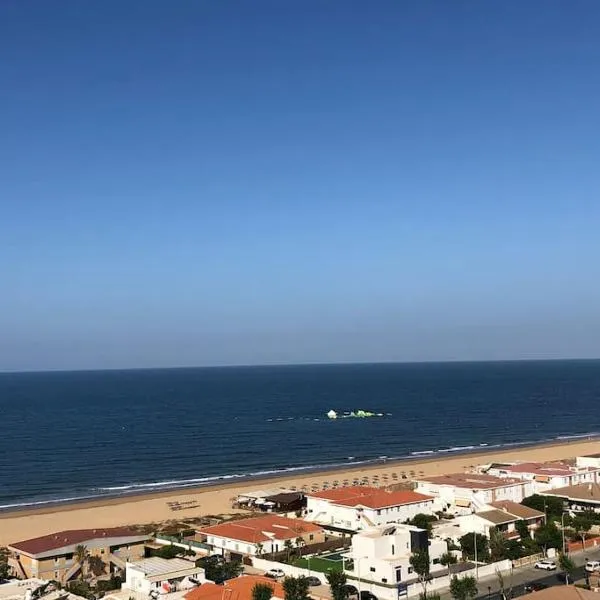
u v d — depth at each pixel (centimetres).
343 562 10662
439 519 14038
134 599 9125
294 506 16450
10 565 11219
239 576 10069
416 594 9638
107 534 12050
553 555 11275
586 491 15312
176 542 12600
